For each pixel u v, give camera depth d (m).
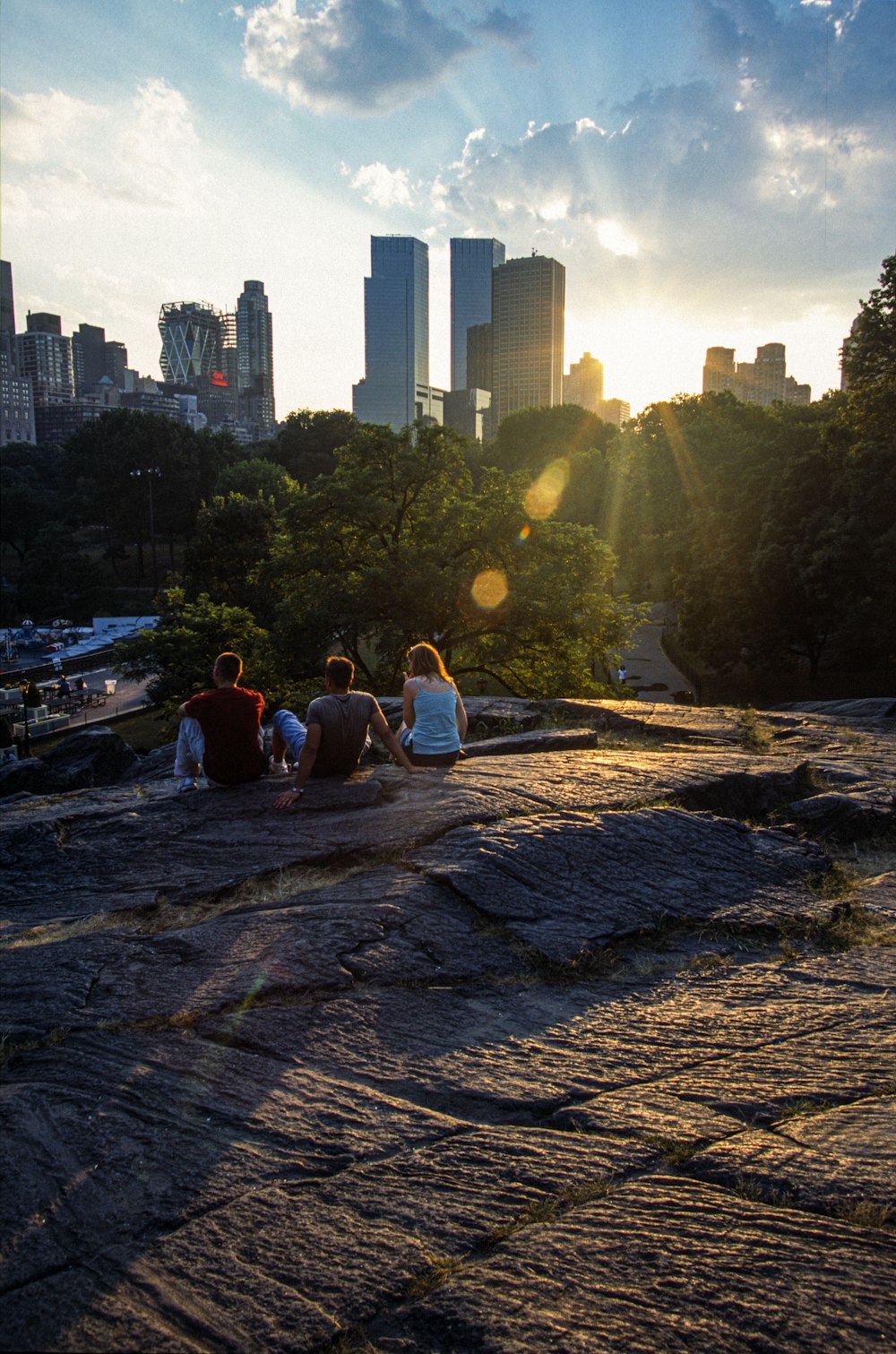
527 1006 3.78
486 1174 2.62
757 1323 2.05
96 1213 2.46
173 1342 2.04
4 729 27.97
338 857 5.20
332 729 6.22
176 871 5.17
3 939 4.48
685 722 10.16
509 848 5.07
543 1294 2.15
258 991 3.75
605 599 25.92
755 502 38.50
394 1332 2.07
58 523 89.12
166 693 32.09
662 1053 3.39
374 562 26.12
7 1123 2.89
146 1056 3.31
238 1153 2.72
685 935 4.60
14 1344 2.05
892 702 12.17
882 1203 2.44
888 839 6.34
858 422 29.17
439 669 7.19
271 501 52.06
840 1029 3.58
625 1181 2.59
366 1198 2.52
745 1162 2.65
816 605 34.34
